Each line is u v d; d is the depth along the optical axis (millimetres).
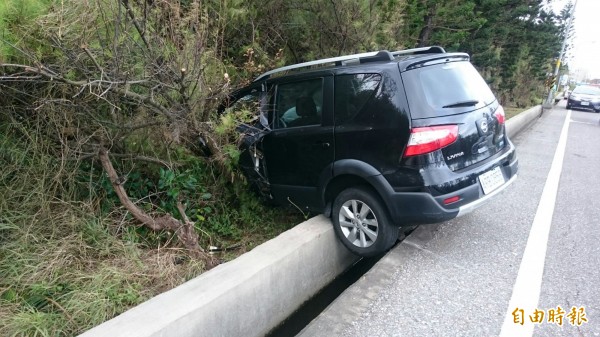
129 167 3826
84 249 3199
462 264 3561
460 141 3318
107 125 3297
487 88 3990
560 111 22719
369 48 5895
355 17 5551
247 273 2746
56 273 2926
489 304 2986
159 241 3578
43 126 3359
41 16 2701
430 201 3205
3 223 3100
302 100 3941
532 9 16031
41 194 3270
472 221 4512
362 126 3469
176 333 2242
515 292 3131
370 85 3473
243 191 4516
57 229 3238
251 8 4988
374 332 2709
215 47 3938
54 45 2734
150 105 3164
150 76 2996
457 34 9422
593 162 7848
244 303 2670
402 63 3365
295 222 4496
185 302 2398
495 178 3611
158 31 3105
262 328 2859
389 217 3463
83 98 3094
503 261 3613
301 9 5434
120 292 2896
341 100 3643
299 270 3230
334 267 3779
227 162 3998
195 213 4086
